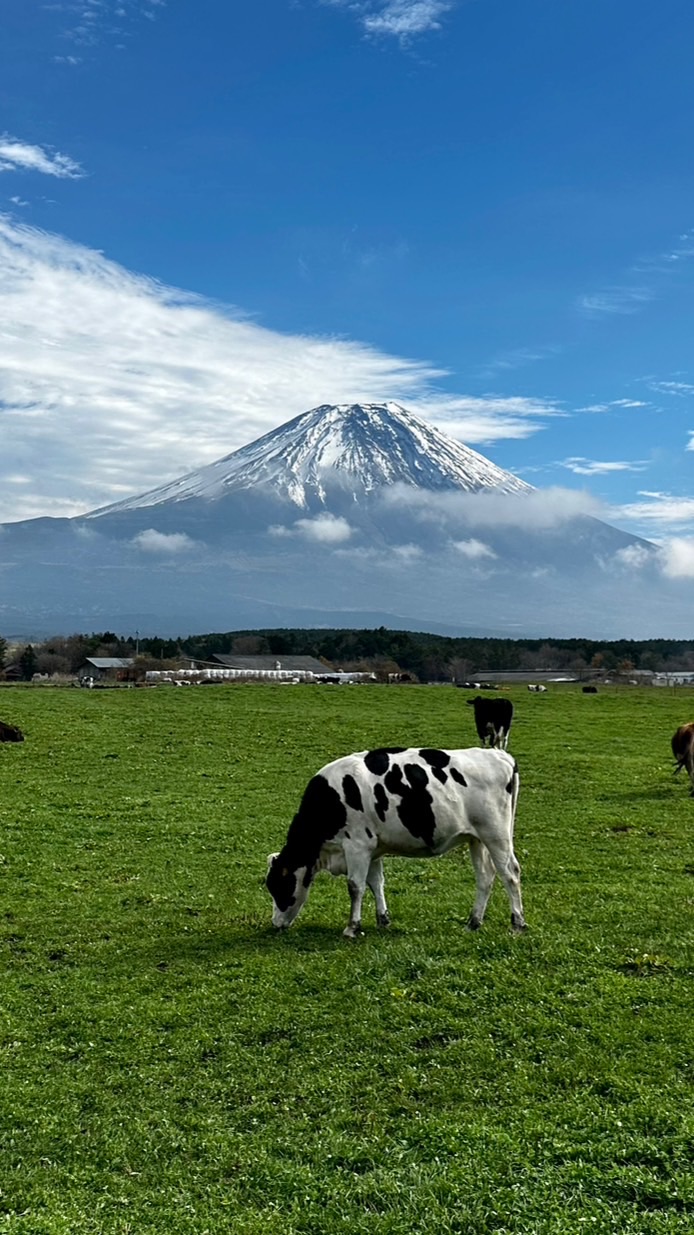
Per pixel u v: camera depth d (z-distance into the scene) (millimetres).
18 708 45781
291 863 14023
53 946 13438
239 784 27969
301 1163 7785
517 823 22922
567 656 151500
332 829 13812
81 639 138000
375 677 98562
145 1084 9227
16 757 32000
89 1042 10188
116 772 29734
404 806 13438
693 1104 8305
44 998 11422
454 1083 9000
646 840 20938
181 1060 9727
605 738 40938
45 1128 8445
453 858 19656
